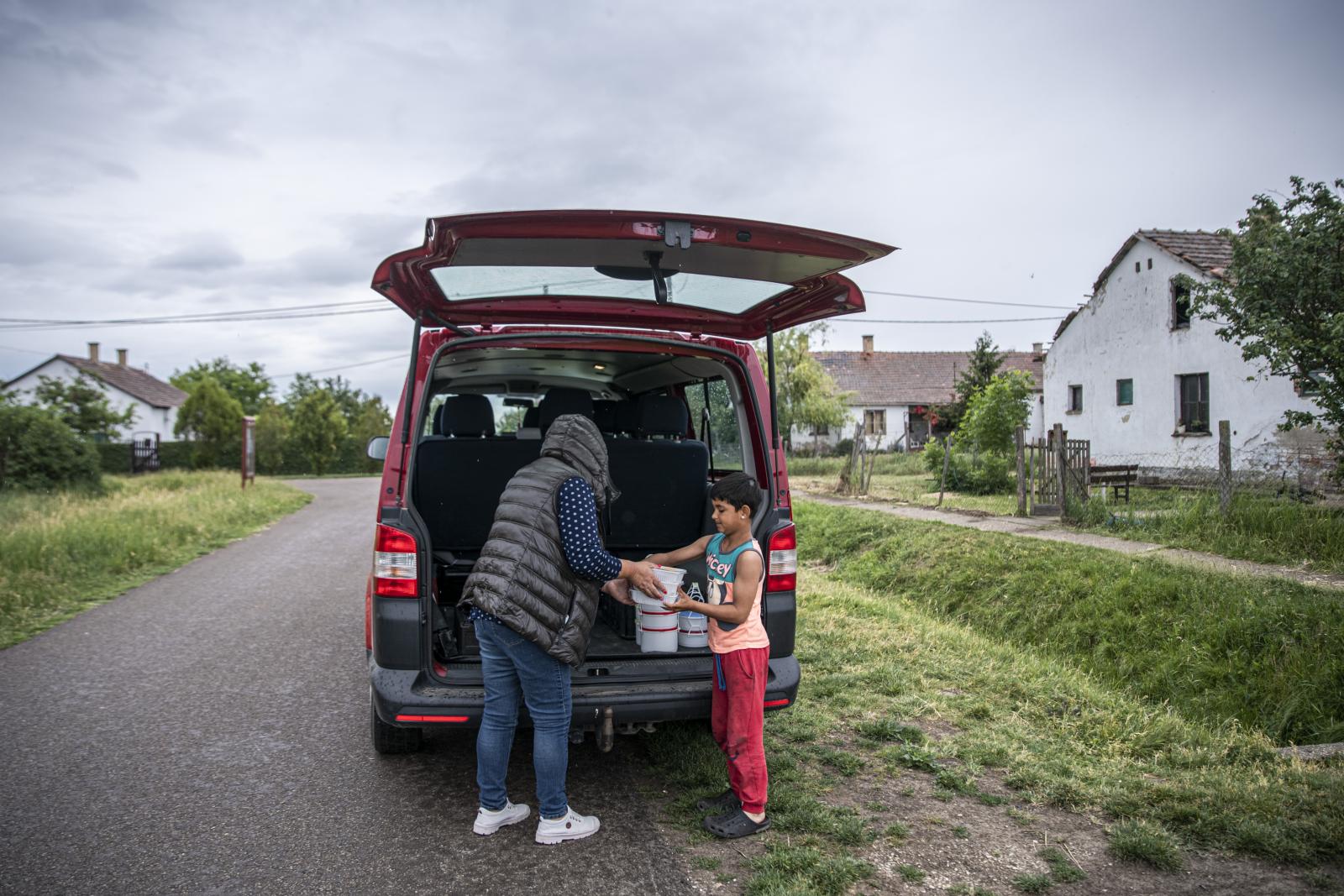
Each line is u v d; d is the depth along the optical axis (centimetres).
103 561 988
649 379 566
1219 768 414
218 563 1072
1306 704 629
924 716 479
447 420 478
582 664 367
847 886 300
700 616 386
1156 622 784
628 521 452
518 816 346
